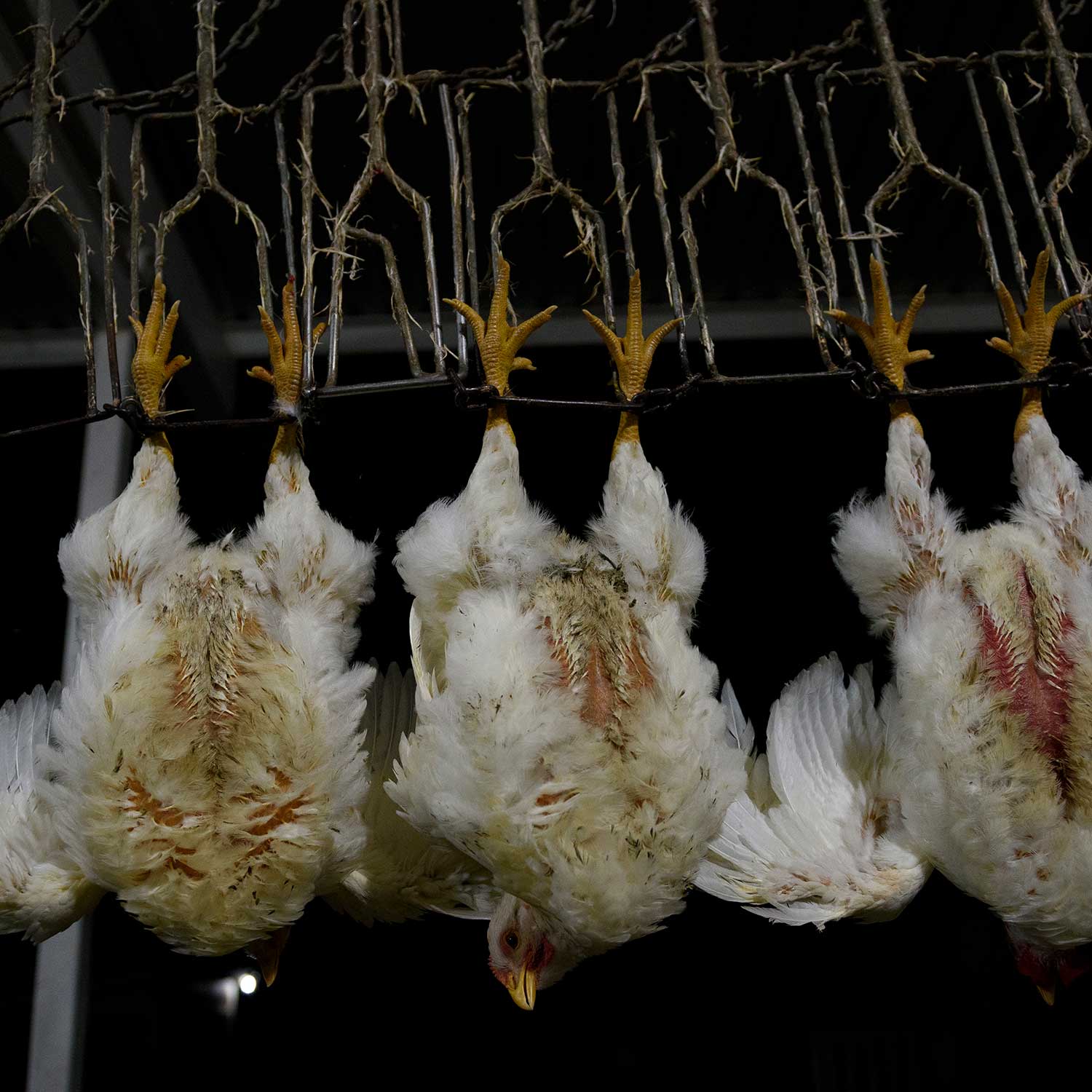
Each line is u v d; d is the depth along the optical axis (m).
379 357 1.34
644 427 1.33
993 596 1.02
